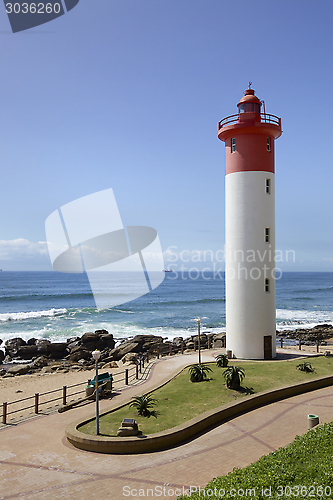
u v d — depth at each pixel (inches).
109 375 701.9
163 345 1560.0
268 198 926.4
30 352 1539.1
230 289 940.6
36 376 1056.2
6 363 1464.1
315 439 404.5
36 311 2812.5
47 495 349.7
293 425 521.3
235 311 927.7
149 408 565.0
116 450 443.5
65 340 1819.6
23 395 821.9
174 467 403.5
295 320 2381.9
